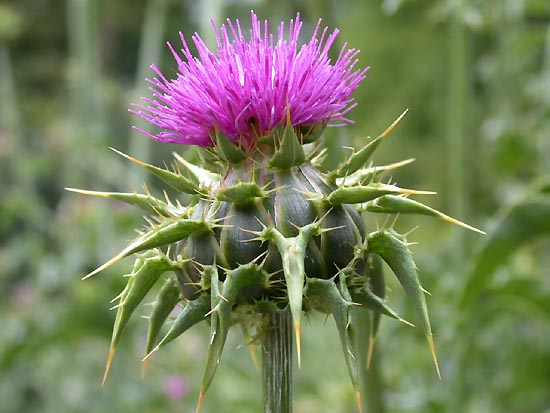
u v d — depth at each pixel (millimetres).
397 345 365
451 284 320
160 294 174
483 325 301
